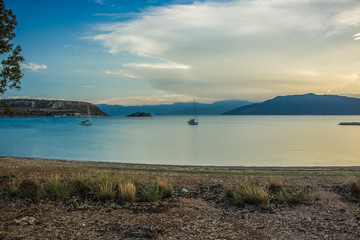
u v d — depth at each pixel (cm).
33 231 658
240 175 1588
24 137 6425
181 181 1289
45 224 712
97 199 959
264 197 909
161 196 992
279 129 10650
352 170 2147
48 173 1453
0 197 966
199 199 991
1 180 1195
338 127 12212
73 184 1102
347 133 8238
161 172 1723
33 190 1049
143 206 896
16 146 4403
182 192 1066
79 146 4538
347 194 1012
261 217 787
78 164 2264
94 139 6034
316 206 884
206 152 3775
